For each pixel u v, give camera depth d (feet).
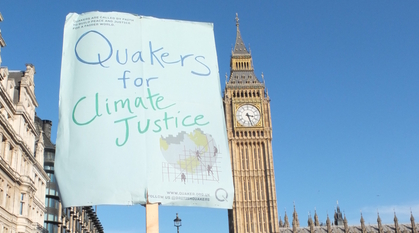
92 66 55.26
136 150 52.06
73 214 309.42
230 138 447.42
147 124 53.57
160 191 50.83
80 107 53.52
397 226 572.10
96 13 57.82
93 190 50.08
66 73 55.47
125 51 56.54
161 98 55.31
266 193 435.53
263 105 460.55
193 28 60.44
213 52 60.13
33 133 191.21
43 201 213.87
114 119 53.11
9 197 158.20
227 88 461.78
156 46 57.88
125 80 55.11
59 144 52.37
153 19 59.11
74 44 56.70
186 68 57.93
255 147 449.06
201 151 54.24
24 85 176.86
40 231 206.80
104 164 51.08
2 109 155.84
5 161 151.23
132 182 50.60
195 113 55.98
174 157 52.90
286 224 590.96
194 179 52.60
